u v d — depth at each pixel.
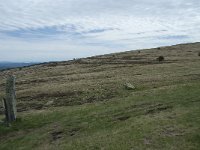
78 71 74.50
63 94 42.22
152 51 132.00
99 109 29.77
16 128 27.73
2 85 66.62
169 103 27.44
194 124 20.53
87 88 43.53
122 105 29.61
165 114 23.89
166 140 18.52
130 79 46.28
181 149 17.14
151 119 23.06
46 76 72.62
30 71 95.06
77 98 38.22
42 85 54.97
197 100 27.06
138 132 20.62
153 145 18.12
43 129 26.33
